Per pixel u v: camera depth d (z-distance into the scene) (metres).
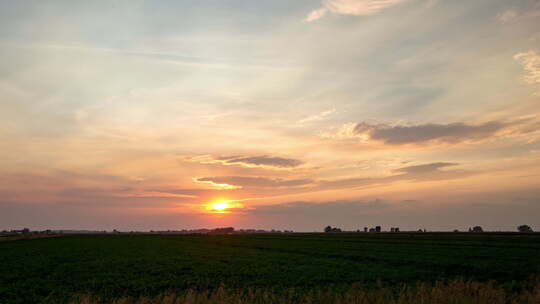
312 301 18.39
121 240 108.06
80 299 20.44
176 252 58.78
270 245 77.94
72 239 114.44
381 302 16.41
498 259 41.75
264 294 19.72
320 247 69.00
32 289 24.83
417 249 60.06
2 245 79.12
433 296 16.33
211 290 24.80
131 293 23.78
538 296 16.95
